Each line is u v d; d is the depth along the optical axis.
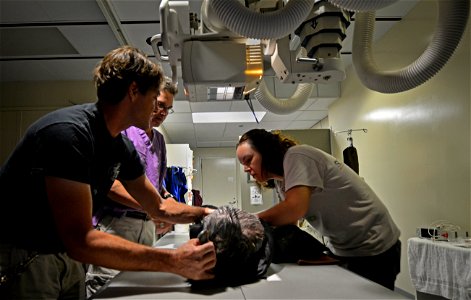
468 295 1.88
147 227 1.78
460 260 1.94
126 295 0.78
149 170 1.85
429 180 2.61
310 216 1.30
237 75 1.41
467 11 1.36
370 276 1.24
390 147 3.18
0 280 0.89
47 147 0.79
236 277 0.85
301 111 5.12
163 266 0.80
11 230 0.93
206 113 5.44
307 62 1.40
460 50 2.25
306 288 0.80
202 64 1.41
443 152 2.44
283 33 1.14
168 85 1.75
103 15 2.64
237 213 0.95
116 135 1.02
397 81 1.53
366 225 1.24
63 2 2.45
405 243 2.94
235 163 8.68
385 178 3.28
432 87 2.56
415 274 2.34
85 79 4.03
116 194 1.49
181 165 5.16
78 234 0.76
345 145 4.13
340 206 1.24
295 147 1.25
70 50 3.26
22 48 3.19
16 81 4.02
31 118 3.97
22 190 0.88
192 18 1.46
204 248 0.81
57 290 1.04
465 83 2.21
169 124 5.92
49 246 0.96
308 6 1.13
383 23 2.99
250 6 1.30
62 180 0.77
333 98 4.40
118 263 0.78
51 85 4.03
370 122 3.58
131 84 0.91
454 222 2.34
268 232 0.97
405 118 2.93
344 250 1.31
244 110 4.98
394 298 0.72
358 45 1.64
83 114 0.89
